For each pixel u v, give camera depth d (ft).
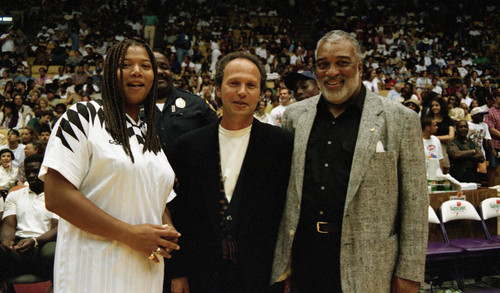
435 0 72.18
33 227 10.87
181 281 6.26
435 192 12.94
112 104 4.87
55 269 4.72
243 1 68.59
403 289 5.74
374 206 5.68
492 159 21.90
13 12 58.13
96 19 58.80
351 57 5.86
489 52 61.98
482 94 35.29
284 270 6.08
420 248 5.66
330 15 69.10
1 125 29.19
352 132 5.95
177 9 63.46
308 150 6.08
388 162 5.69
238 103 5.90
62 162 4.42
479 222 13.35
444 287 12.71
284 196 6.28
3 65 45.29
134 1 63.46
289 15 68.49
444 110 17.60
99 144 4.62
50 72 46.70
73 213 4.42
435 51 57.98
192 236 6.21
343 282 5.68
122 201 4.68
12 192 11.32
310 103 6.43
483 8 72.43
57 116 27.91
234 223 5.99
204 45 56.24
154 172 5.02
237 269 5.95
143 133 5.23
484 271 13.01
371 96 6.13
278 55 52.13
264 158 6.08
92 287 4.55
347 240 5.70
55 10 61.26
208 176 6.11
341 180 5.80
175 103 8.48
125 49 4.98
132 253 4.75
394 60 53.31
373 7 68.54
